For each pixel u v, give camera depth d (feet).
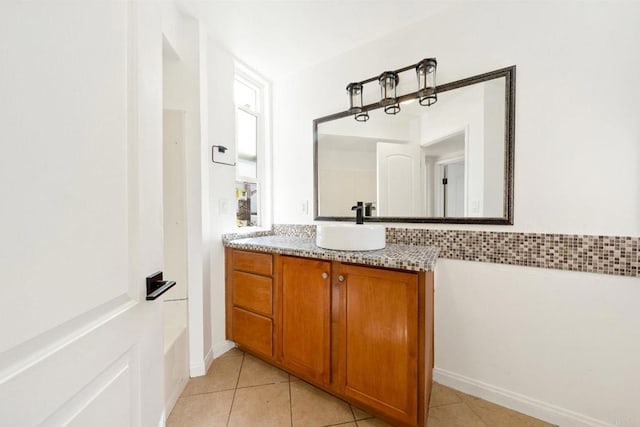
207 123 5.57
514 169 4.28
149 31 2.51
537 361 4.17
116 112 2.02
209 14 5.03
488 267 4.56
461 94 4.77
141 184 2.32
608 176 3.65
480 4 4.53
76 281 1.63
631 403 3.58
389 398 3.81
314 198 6.78
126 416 2.12
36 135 1.38
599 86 3.67
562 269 3.97
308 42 5.85
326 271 4.46
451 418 4.17
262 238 6.64
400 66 5.43
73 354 1.59
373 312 3.95
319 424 4.10
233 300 6.00
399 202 5.54
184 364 4.98
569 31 3.84
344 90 6.26
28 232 1.34
